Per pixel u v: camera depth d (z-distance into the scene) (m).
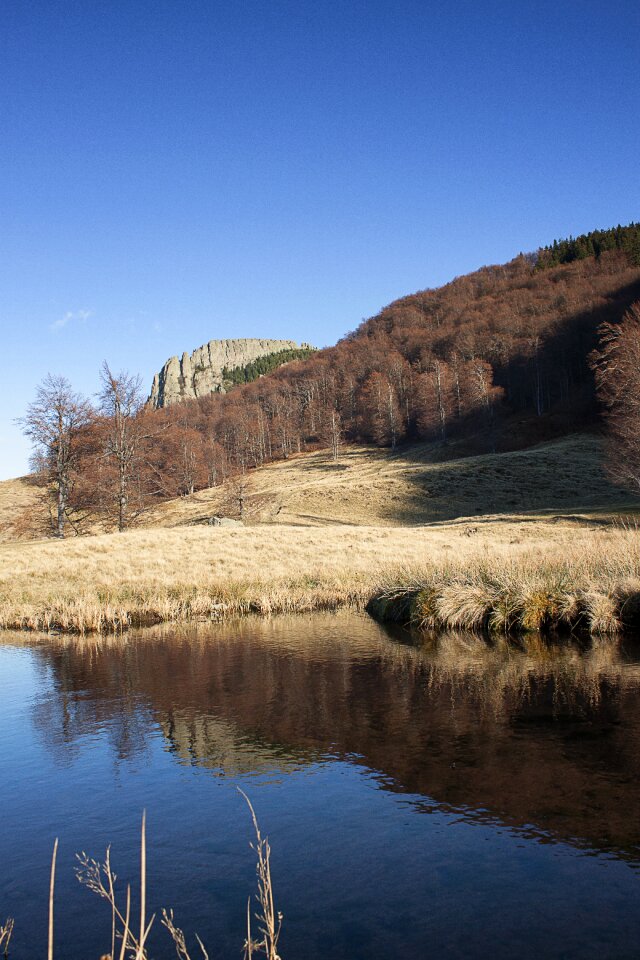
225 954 3.57
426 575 17.06
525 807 5.25
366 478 66.31
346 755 6.59
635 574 13.90
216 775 6.20
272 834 4.98
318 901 4.08
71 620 16.09
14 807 5.64
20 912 4.10
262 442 119.56
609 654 10.88
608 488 57.31
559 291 128.25
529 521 43.22
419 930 3.73
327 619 16.03
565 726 7.18
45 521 38.41
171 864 4.61
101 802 5.70
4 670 11.27
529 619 13.38
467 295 168.75
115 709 8.59
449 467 65.69
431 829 4.96
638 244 142.25
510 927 3.73
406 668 10.38
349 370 142.62
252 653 12.04
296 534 32.94
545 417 89.69
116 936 3.81
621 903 3.93
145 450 38.66
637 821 4.96
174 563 24.38
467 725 7.36
